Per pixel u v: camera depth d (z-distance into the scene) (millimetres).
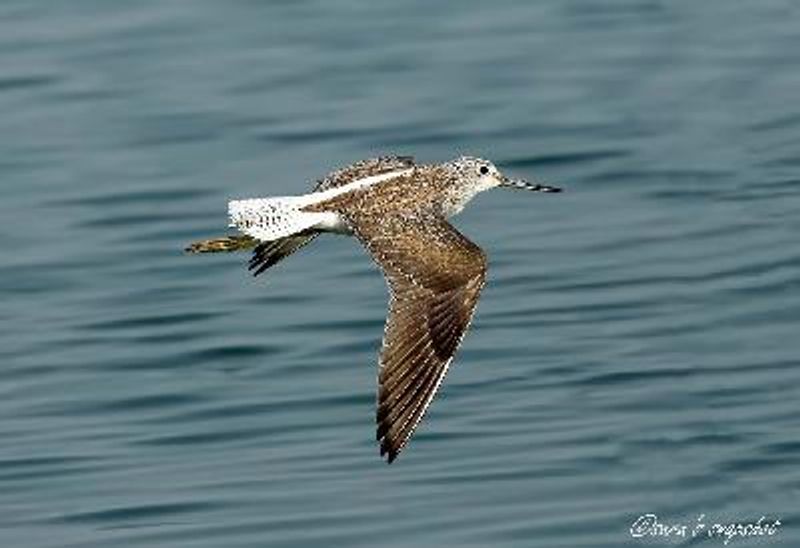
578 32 26016
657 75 24656
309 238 13711
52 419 17125
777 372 17453
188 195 21797
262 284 19594
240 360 18078
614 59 25141
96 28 26484
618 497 15508
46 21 26781
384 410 11195
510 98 24109
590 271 19688
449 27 26266
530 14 26656
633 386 17281
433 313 11375
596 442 16297
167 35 26219
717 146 22578
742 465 15969
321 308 19031
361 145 23000
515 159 22531
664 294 19109
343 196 12250
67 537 15227
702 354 17875
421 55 25422
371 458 16203
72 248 20594
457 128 23312
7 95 24703
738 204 21141
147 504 15633
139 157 22875
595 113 23578
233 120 23734
